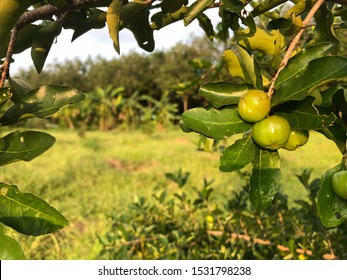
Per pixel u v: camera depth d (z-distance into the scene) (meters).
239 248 3.49
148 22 1.80
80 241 6.60
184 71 31.25
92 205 8.89
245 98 1.32
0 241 1.08
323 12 1.62
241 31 1.51
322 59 1.28
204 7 1.43
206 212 3.90
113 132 24.59
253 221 3.63
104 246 4.02
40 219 1.17
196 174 11.38
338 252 3.31
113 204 9.01
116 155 15.32
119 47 1.38
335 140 1.43
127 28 1.83
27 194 1.17
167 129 23.00
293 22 1.50
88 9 1.80
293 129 1.40
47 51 1.67
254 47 1.61
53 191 9.85
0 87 1.23
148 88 35.72
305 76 1.29
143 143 19.23
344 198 1.38
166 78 31.64
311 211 3.35
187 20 1.43
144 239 3.84
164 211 4.03
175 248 3.66
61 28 1.65
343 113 1.44
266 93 1.35
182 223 4.00
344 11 1.92
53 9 1.44
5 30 1.29
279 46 1.54
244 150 1.35
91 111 24.98
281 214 3.54
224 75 3.45
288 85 1.31
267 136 1.31
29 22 1.42
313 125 1.32
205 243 3.73
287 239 3.54
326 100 1.48
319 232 3.30
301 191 7.43
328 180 1.41
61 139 20.89
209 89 1.36
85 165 13.13
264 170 1.36
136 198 4.13
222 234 3.53
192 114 1.36
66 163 13.46
